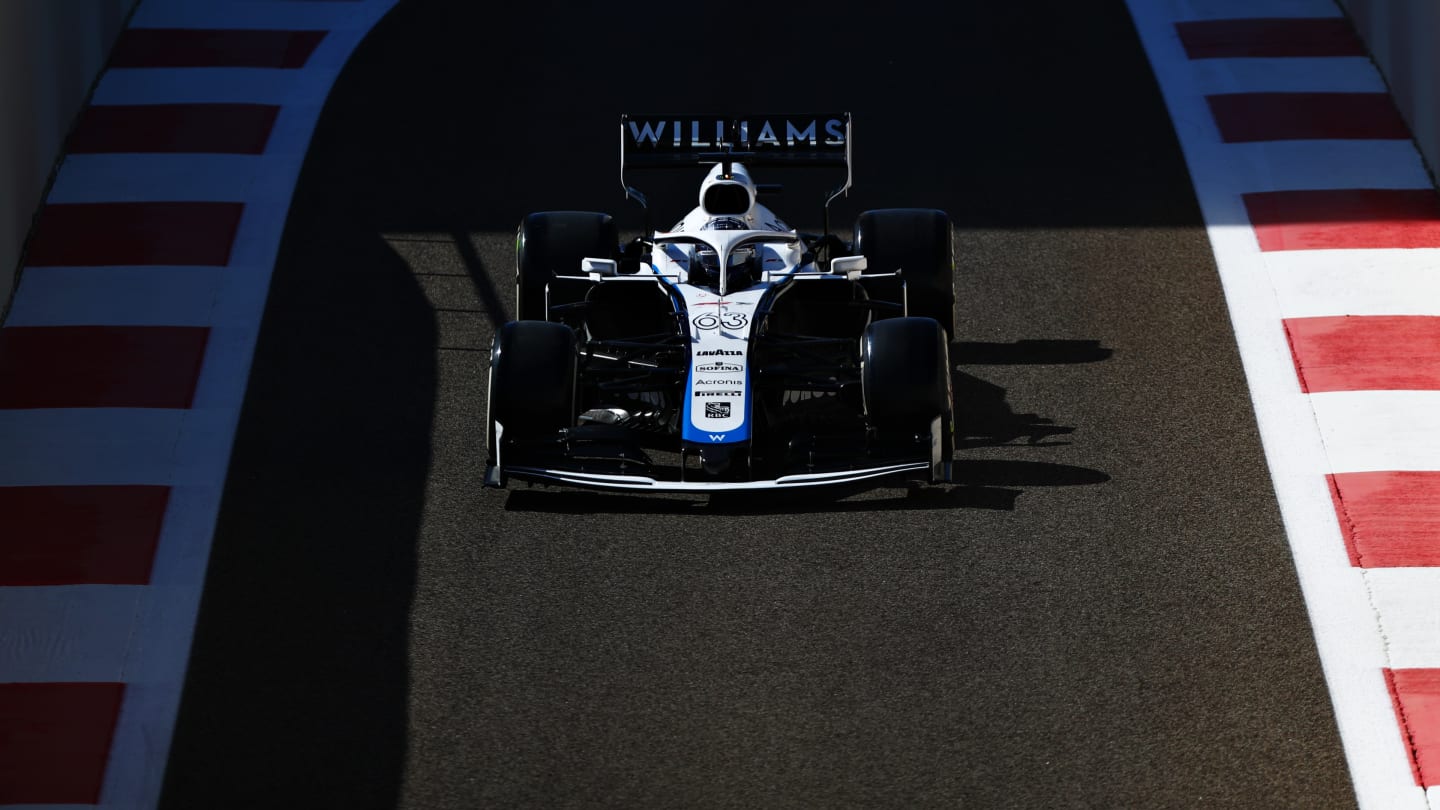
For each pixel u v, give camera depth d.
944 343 36.06
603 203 52.12
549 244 41.41
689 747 30.20
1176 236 49.47
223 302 46.53
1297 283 46.62
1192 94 57.75
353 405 41.94
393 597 34.56
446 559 35.72
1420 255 47.59
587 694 31.59
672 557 35.53
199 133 55.50
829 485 34.88
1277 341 43.91
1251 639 32.84
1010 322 45.31
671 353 38.94
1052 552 35.50
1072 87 58.66
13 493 38.31
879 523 36.50
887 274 40.16
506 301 46.91
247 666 32.72
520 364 35.81
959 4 65.56
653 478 35.69
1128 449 39.34
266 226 50.41
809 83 59.16
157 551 36.34
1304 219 49.91
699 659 32.47
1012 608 33.78
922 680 31.78
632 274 40.16
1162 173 53.06
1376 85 57.41
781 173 53.69
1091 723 30.66
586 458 36.25
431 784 29.48
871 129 56.12
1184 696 31.33
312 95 58.38
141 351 44.19
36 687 32.25
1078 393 41.75
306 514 37.50
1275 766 29.59
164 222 50.41
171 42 61.50
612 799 29.03
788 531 36.31
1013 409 41.09
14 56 48.72
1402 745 30.09
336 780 29.72
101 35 59.31
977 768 29.58
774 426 38.72
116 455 39.84
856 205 51.56
